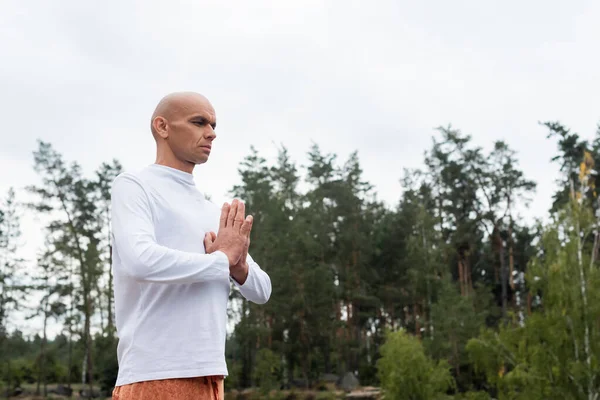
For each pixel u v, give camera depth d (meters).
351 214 49.88
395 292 47.72
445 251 49.25
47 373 46.88
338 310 49.78
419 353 22.44
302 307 41.56
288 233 43.72
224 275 2.13
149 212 2.19
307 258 43.81
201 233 2.27
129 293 2.17
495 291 54.66
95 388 46.69
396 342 23.05
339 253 48.75
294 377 48.16
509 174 52.72
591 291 14.60
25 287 43.69
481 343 15.75
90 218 47.72
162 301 2.12
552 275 14.92
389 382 22.06
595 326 14.44
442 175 54.84
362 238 48.06
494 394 32.97
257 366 39.09
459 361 36.19
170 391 2.05
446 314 37.28
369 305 48.06
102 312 44.31
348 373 42.94
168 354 2.07
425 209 50.81
